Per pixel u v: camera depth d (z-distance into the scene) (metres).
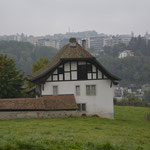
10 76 43.84
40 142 14.09
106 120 32.75
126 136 21.38
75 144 14.78
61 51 41.47
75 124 26.36
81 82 36.16
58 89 35.75
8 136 15.53
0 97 42.06
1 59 44.44
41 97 34.06
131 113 48.47
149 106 64.31
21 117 31.08
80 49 36.88
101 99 36.50
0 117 30.39
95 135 19.42
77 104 36.09
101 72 36.41
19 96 43.91
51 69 35.22
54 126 23.84
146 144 18.50
